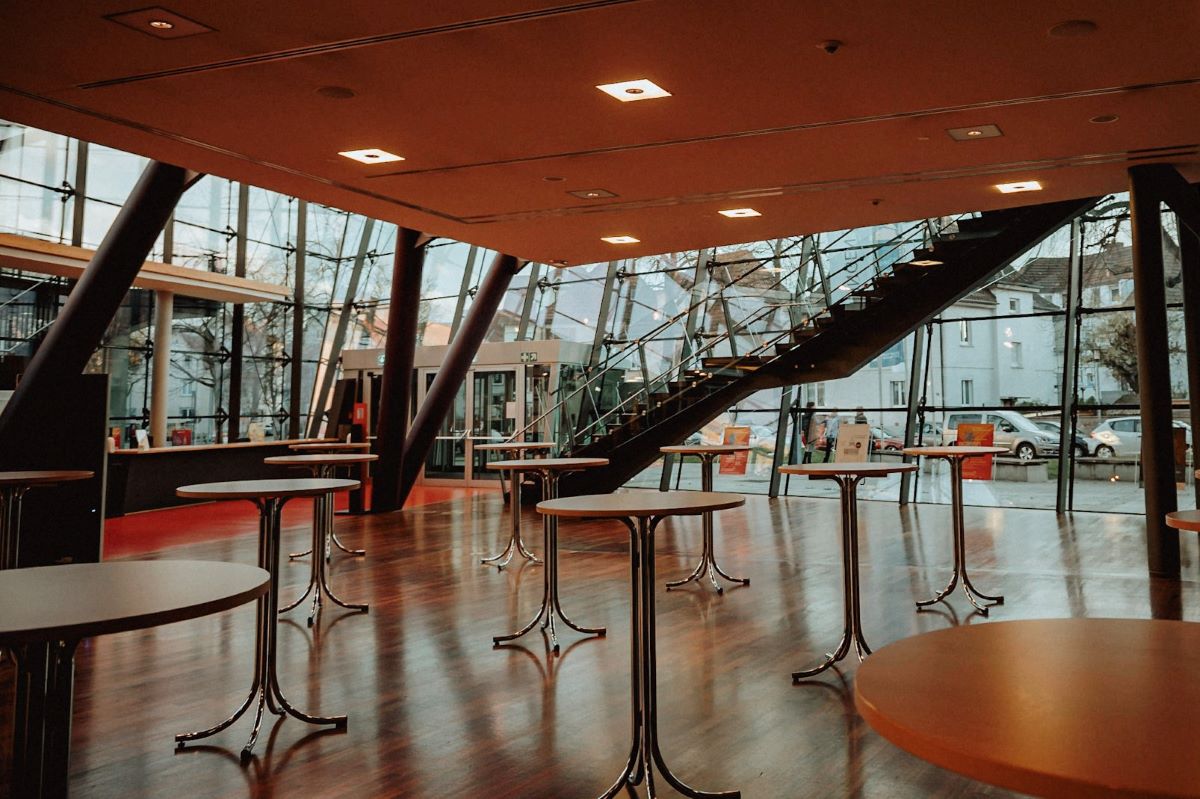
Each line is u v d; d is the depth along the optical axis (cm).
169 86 482
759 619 539
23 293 1267
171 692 411
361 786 299
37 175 1276
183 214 1512
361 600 619
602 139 573
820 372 1046
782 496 1336
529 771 309
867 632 498
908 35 417
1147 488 659
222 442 1587
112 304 783
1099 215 1104
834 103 508
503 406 1592
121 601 175
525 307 1599
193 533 990
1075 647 125
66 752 186
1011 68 457
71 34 416
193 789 300
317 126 548
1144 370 660
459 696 399
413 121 539
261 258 1659
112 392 1412
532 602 605
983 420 1193
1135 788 73
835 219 801
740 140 576
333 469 778
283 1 382
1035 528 935
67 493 692
